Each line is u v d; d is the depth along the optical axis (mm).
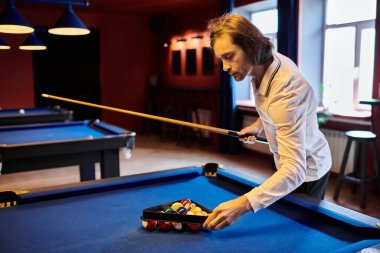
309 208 1481
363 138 3451
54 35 7273
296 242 1257
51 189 1723
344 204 3600
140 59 8203
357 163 3918
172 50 7695
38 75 7270
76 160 3221
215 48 1321
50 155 3049
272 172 4801
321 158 1733
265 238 1289
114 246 1229
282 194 1311
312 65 5020
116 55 7922
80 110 7723
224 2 5656
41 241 1269
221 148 5988
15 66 6887
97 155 3318
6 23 3033
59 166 3148
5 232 1345
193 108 6746
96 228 1377
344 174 3916
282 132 1362
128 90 8148
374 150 3635
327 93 4996
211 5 6340
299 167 1327
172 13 7414
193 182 1966
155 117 2354
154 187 1880
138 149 6359
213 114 6555
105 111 7957
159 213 1334
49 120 4984
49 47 7270
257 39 1289
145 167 5105
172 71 7773
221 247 1221
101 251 1192
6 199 1617
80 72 7633
